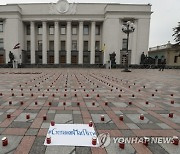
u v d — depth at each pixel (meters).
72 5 42.69
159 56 50.28
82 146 3.19
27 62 46.62
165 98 7.46
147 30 42.66
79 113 5.07
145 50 43.09
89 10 43.19
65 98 7.04
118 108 5.70
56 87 10.01
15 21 41.53
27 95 7.56
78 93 8.20
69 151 3.01
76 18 43.09
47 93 8.08
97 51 46.03
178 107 5.96
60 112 5.13
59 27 45.25
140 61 43.25
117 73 23.47
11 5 41.06
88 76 17.92
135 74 22.14
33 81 12.91
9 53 40.91
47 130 3.83
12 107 5.61
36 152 2.95
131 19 42.12
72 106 5.82
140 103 6.45
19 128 3.93
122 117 4.58
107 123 4.32
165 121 4.55
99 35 46.12
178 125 4.29
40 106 5.76
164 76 19.80
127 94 8.20
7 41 42.34
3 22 42.34
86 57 46.12
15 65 40.44
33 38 44.22
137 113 5.20
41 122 4.30
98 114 5.02
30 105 5.88
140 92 8.87
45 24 43.59
